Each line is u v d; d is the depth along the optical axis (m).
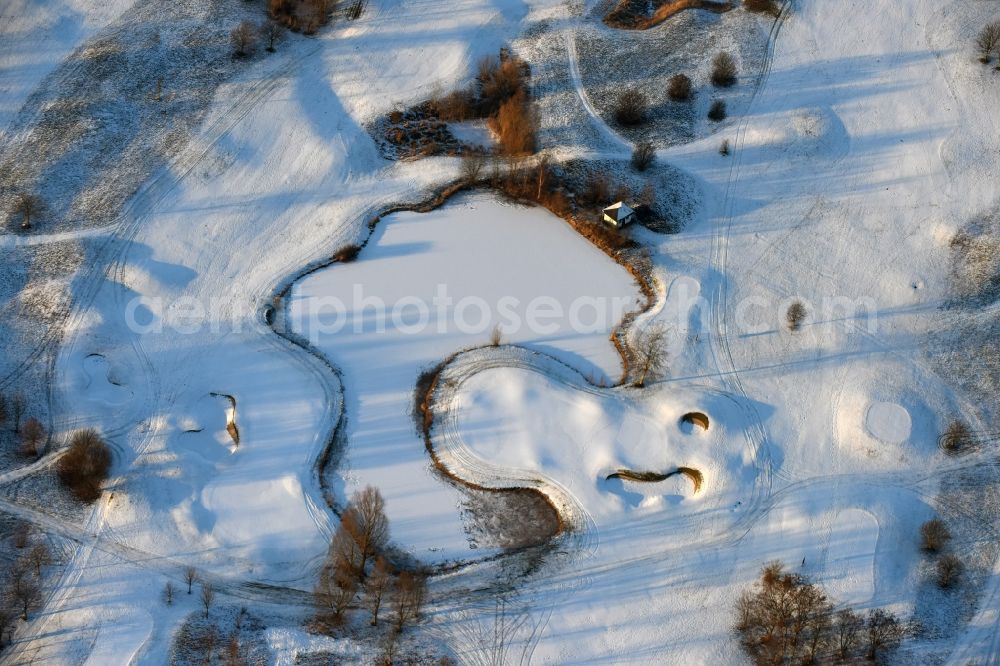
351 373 95.94
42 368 95.25
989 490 87.00
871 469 88.62
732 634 78.38
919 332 98.50
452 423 91.88
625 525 85.31
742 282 102.81
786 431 91.12
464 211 110.94
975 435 90.81
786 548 83.38
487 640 77.75
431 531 84.81
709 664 76.75
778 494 87.00
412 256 106.25
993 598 80.31
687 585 81.25
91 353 96.69
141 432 91.12
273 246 106.94
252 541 83.94
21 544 82.94
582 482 87.88
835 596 80.19
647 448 89.69
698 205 110.31
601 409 92.25
